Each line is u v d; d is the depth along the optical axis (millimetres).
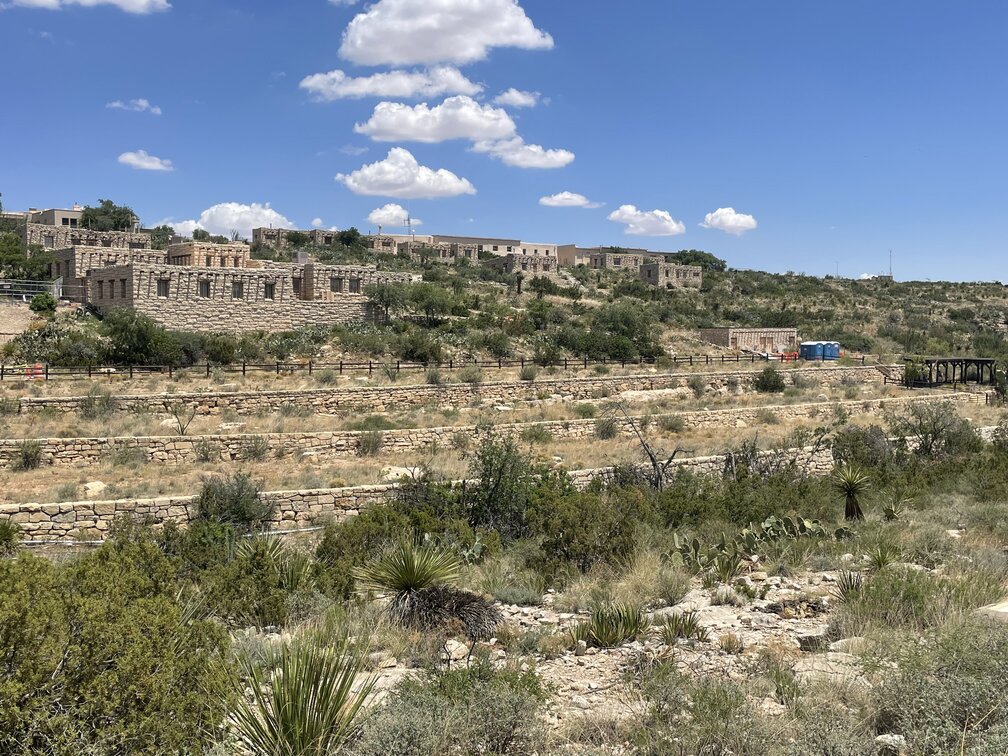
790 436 37250
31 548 19250
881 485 27031
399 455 32938
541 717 7938
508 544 19797
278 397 41375
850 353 86188
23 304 59406
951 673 7488
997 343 96125
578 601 13766
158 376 46312
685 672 9180
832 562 16375
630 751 7277
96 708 5953
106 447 29875
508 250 166125
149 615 6746
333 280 71500
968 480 26906
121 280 61312
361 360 57094
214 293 63031
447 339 65125
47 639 5930
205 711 6516
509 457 22812
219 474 27875
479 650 10727
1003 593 12461
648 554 16641
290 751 6590
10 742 5578
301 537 20859
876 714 7422
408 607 11828
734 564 15703
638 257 170250
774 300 136375
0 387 40594
